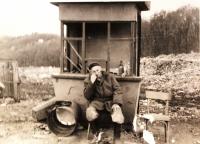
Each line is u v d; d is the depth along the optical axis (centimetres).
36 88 1394
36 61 1431
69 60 980
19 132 906
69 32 1039
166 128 842
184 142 872
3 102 1230
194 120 1123
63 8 941
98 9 927
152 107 1244
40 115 943
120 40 1007
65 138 870
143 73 1338
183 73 1292
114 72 980
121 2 913
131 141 855
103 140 846
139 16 1045
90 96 863
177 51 1311
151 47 1337
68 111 870
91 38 1026
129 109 927
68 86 948
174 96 1274
